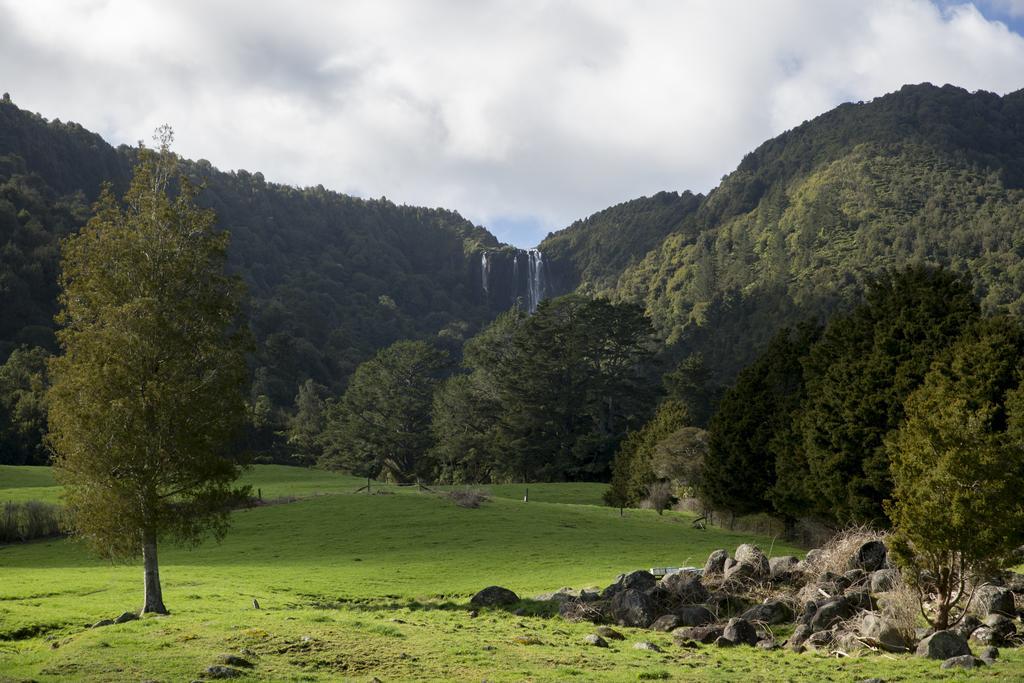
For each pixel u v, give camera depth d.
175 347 25.80
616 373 122.50
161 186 28.02
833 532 48.84
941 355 40.38
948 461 20.97
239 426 27.27
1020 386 34.94
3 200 175.50
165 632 19.89
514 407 114.94
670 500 70.06
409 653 17.98
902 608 21.06
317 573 36.41
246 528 52.75
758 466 56.97
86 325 25.95
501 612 26.36
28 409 104.69
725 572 28.05
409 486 78.31
